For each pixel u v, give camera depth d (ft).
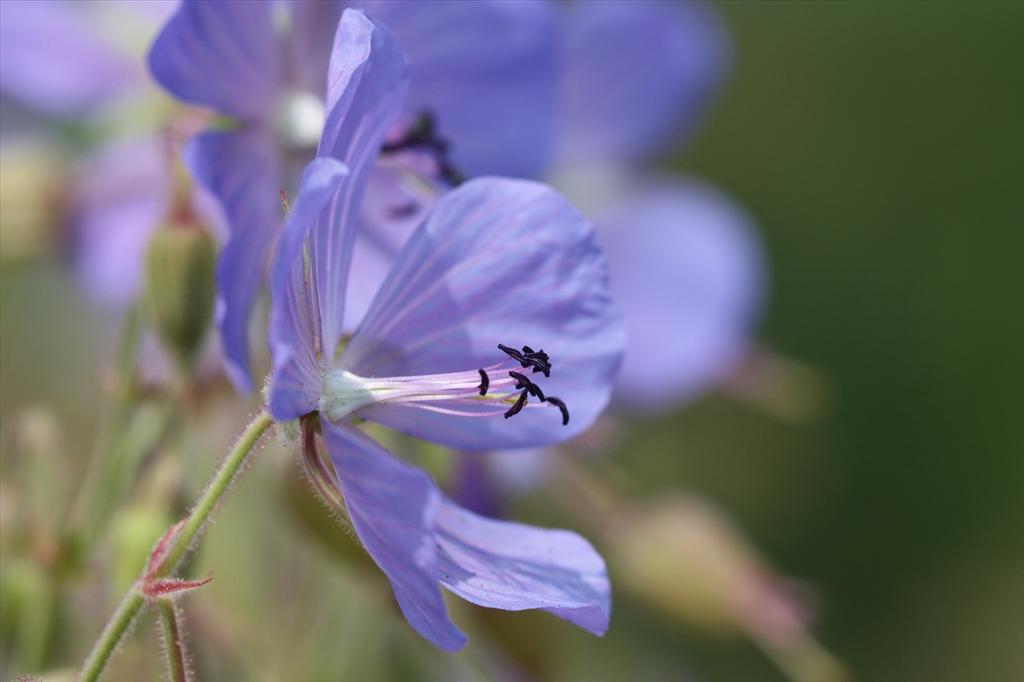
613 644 1.28
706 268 1.07
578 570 0.75
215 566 0.89
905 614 1.90
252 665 0.87
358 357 0.75
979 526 1.91
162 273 0.80
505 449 0.76
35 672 0.83
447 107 0.83
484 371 0.73
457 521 0.75
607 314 0.76
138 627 0.79
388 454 0.72
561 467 0.98
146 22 0.97
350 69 0.70
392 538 0.71
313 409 0.73
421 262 0.75
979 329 1.93
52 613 0.83
